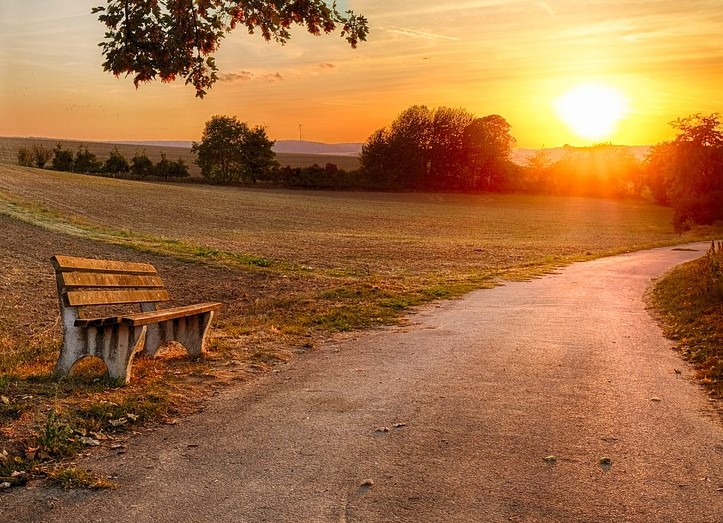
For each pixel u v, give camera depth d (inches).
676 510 164.9
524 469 191.2
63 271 273.6
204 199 2822.3
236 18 265.7
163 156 4441.4
